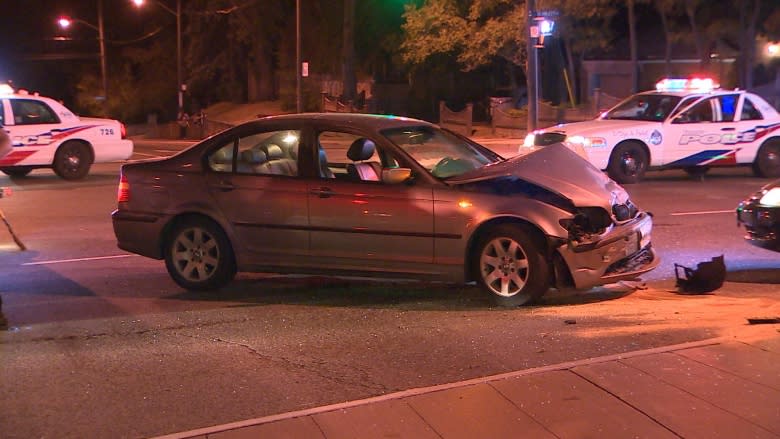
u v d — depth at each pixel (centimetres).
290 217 765
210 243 798
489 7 3064
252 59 5112
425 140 805
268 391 520
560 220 702
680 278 825
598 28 3312
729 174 1833
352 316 707
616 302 746
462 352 589
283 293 804
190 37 5038
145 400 506
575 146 927
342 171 878
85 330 674
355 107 3888
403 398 480
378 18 4362
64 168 1806
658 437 420
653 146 1620
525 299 720
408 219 730
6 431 461
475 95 4366
